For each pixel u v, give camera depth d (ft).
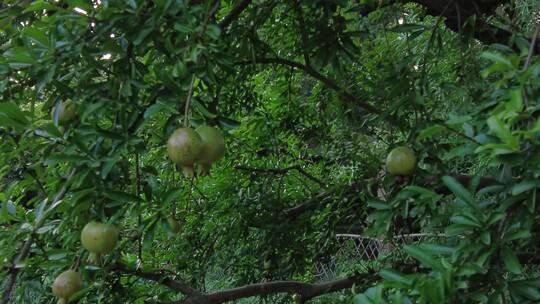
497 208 5.03
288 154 14.42
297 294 11.88
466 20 8.50
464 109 7.57
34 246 7.64
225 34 8.18
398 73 8.70
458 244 4.75
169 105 5.81
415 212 6.02
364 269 14.37
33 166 7.10
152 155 10.40
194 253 13.83
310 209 13.46
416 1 9.41
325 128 13.34
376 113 10.33
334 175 14.20
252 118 13.83
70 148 6.00
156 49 6.37
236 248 13.99
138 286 9.97
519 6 11.62
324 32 9.02
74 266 7.25
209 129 5.88
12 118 6.42
